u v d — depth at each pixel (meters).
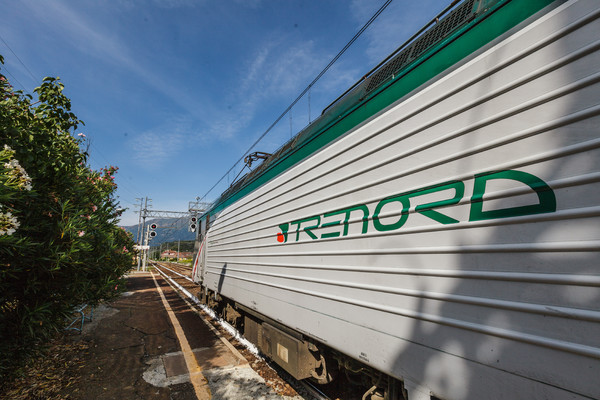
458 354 1.55
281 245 3.62
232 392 3.68
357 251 2.35
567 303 1.18
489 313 1.44
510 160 1.44
